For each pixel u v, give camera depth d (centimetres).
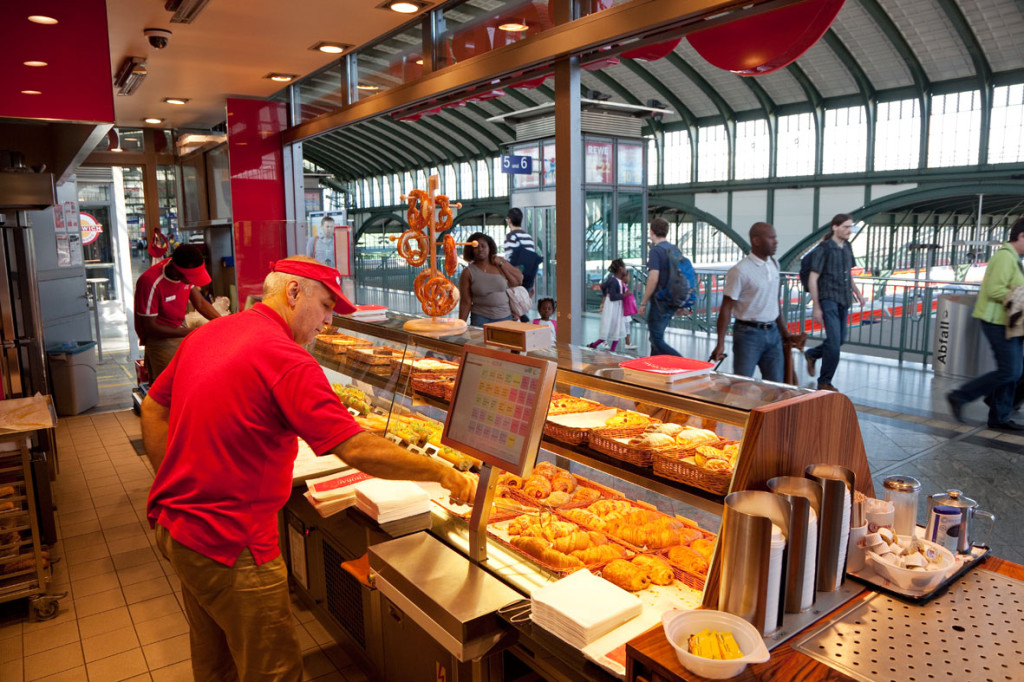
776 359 446
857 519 172
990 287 455
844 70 1147
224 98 661
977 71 1005
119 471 528
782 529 149
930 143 1109
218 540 187
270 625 198
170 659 285
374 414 311
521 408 178
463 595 177
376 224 2506
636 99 1416
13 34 323
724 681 131
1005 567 177
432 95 446
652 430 192
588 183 904
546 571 189
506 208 1742
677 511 216
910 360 681
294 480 279
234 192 659
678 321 884
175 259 528
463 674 196
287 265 207
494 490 194
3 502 314
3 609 328
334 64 575
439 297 317
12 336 458
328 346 382
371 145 2109
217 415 184
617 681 147
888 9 963
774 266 429
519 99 1448
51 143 468
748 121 1370
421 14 427
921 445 450
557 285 379
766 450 162
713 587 160
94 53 339
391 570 194
